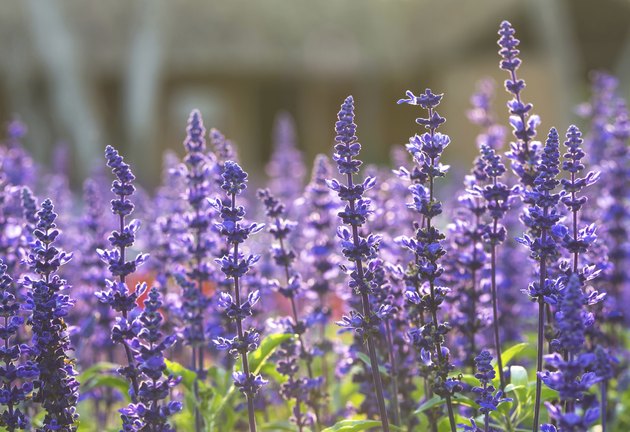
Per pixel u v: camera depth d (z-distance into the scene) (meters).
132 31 37.59
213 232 6.52
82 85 24.95
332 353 7.52
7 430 4.78
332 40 42.50
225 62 40.50
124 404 7.18
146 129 28.16
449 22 44.16
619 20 45.88
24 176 8.36
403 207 7.13
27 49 34.34
